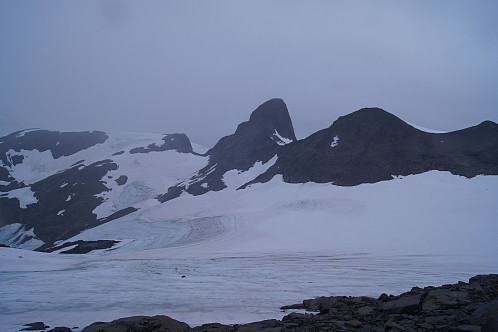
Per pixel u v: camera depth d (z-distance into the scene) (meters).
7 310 17.73
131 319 11.94
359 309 12.30
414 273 28.33
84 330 10.98
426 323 8.73
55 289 24.30
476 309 8.73
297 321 11.56
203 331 11.07
